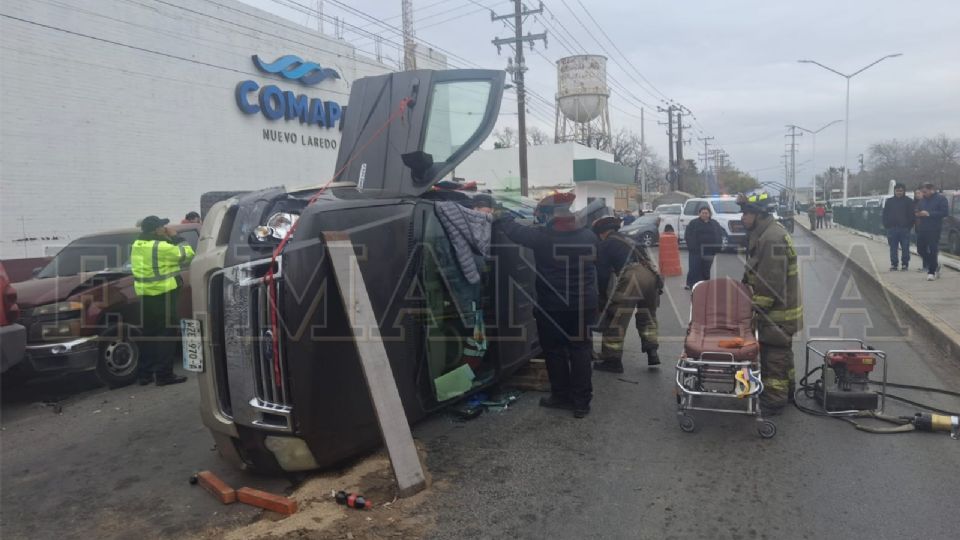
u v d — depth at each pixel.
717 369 5.28
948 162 73.00
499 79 5.79
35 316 6.82
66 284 7.21
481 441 5.18
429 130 5.64
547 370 6.01
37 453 5.41
